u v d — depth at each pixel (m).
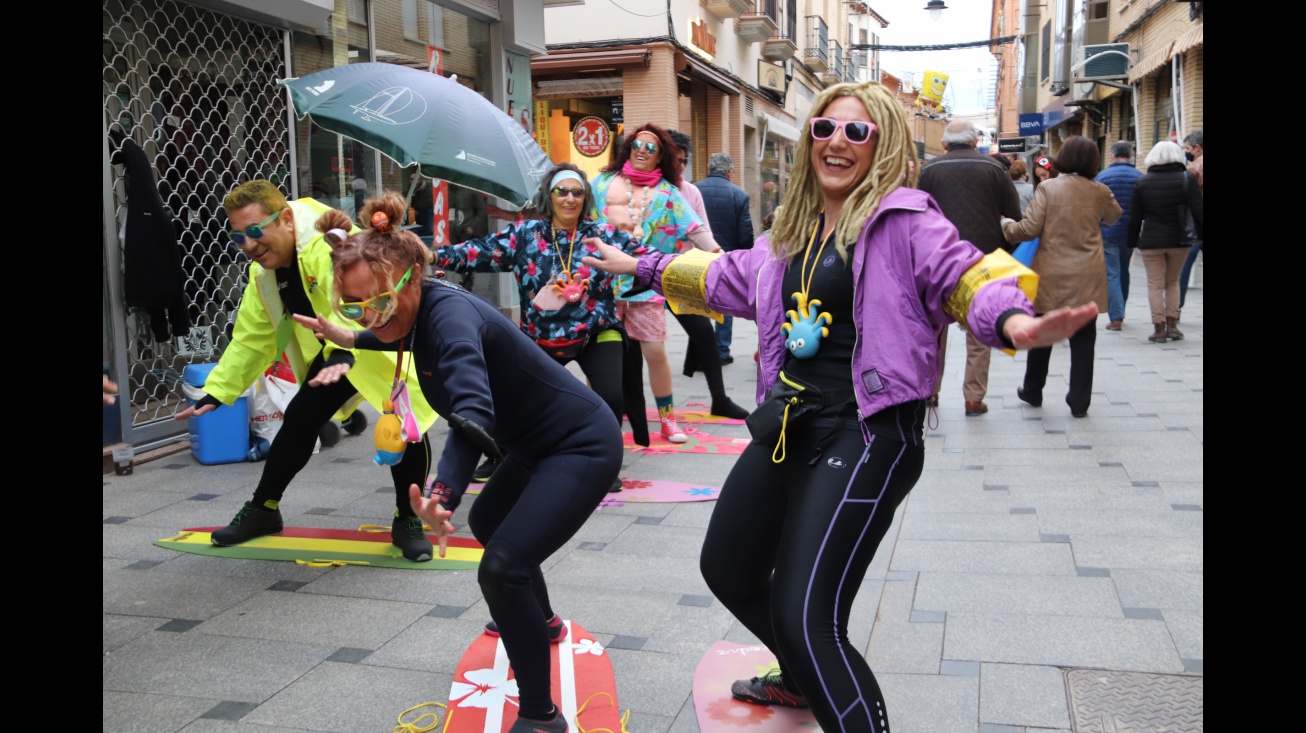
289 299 4.21
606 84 16.97
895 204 2.36
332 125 5.25
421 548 4.37
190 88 6.65
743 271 2.77
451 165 5.19
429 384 2.78
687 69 17.72
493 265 5.34
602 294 5.27
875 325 2.37
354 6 8.22
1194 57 16.44
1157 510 4.74
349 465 6.12
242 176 7.11
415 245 2.65
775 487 2.58
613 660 3.35
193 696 3.13
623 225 6.29
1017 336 2.10
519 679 2.73
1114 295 10.84
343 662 3.38
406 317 2.70
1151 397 7.37
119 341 6.02
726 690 3.09
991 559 4.19
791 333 2.49
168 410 6.55
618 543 4.55
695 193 7.54
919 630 3.52
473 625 3.68
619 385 5.38
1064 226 6.74
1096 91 26.22
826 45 30.88
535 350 2.86
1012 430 6.57
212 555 4.48
